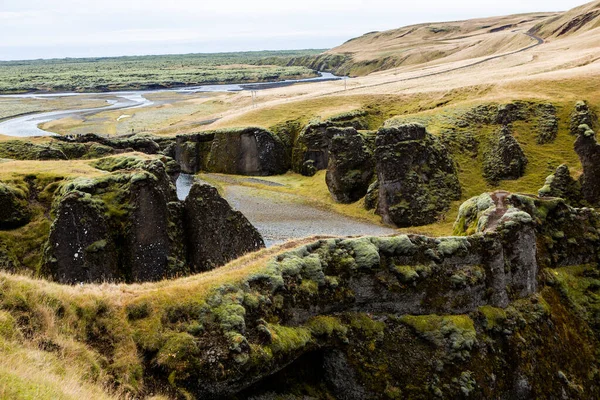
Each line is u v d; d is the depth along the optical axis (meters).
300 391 30.56
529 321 40.81
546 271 46.38
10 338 20.92
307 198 103.38
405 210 82.81
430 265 37.62
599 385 42.41
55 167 67.94
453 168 92.75
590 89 115.81
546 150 99.50
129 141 112.38
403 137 86.31
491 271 40.16
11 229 53.91
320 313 32.97
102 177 54.97
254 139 130.25
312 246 35.16
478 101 117.81
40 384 17.47
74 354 22.48
